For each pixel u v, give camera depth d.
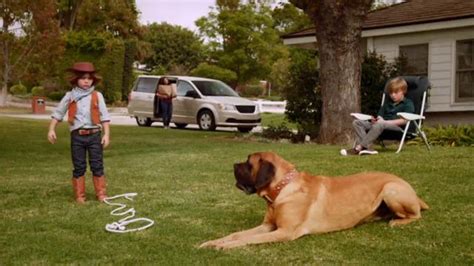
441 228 5.06
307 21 28.05
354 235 4.88
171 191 7.09
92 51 37.56
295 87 15.72
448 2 16.94
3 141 13.43
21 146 12.39
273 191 4.80
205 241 4.86
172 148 11.98
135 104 21.19
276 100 41.62
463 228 5.07
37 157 10.61
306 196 4.83
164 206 6.24
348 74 12.82
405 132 9.87
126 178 8.09
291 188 4.81
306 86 15.55
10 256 4.43
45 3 31.77
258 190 4.85
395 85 10.02
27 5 31.12
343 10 12.59
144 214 5.89
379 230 5.02
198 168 8.90
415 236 4.85
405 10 17.69
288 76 17.09
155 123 22.78
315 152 10.39
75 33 37.78
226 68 35.50
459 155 9.36
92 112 6.55
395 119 10.06
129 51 38.94
